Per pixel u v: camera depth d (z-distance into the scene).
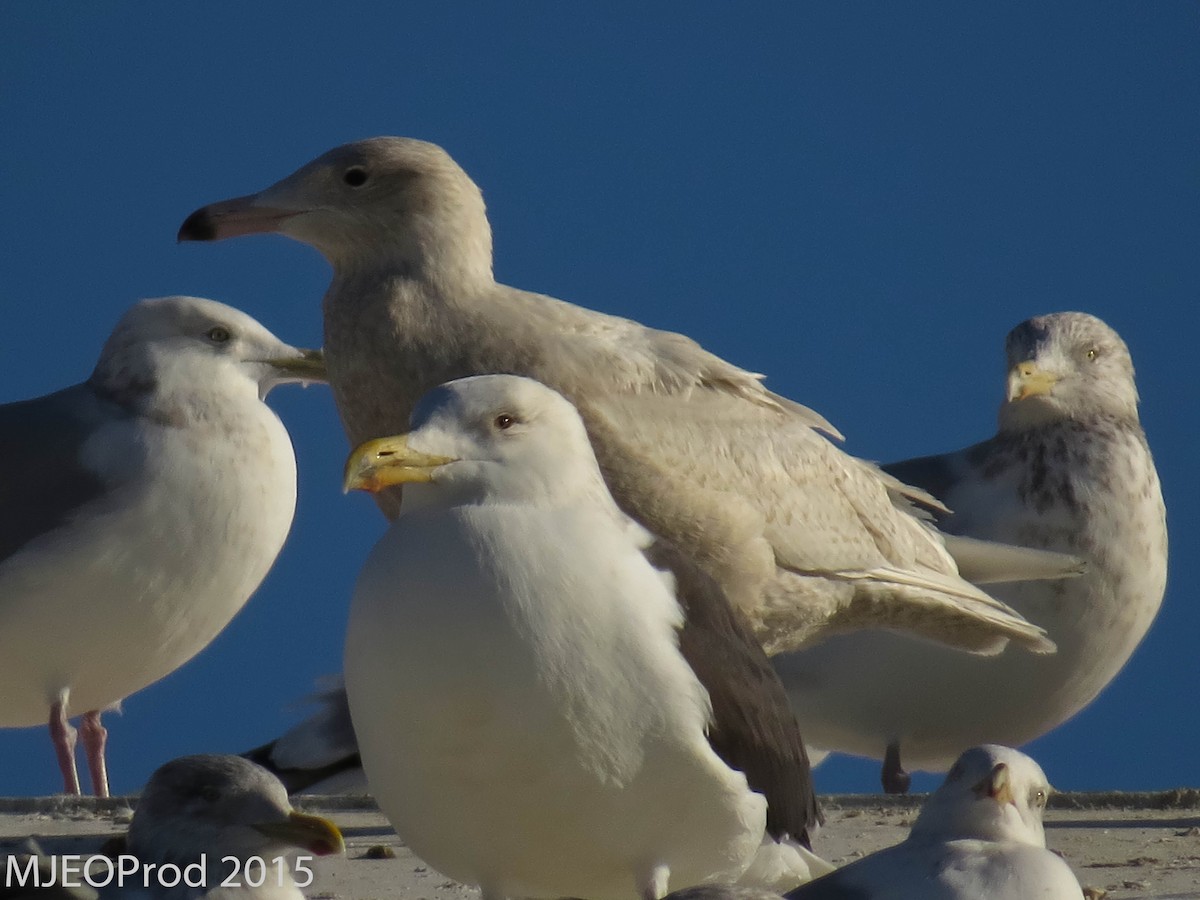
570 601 9.65
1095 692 17.72
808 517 14.86
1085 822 14.75
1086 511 17.36
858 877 10.44
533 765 9.67
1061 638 17.27
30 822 14.11
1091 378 17.77
